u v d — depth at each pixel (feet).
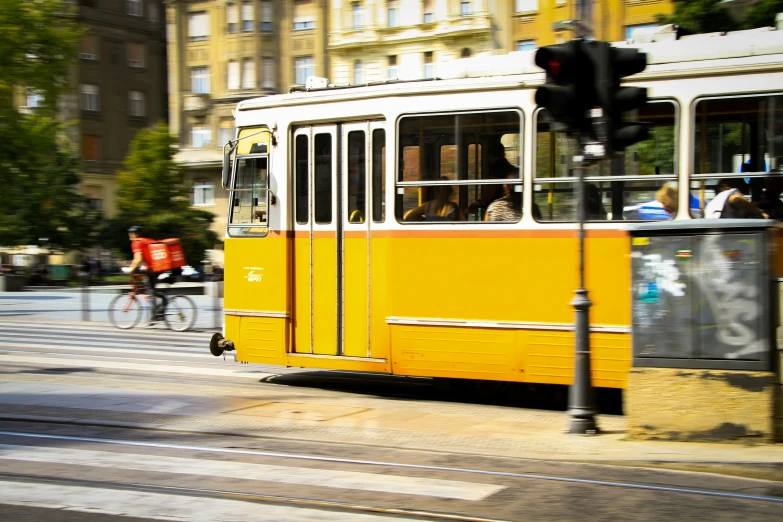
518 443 25.55
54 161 156.76
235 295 37.58
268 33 166.40
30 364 43.21
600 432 27.09
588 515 18.47
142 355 47.52
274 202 36.40
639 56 24.62
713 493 20.06
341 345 34.68
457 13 140.05
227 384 37.60
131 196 146.72
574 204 30.37
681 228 25.13
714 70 29.04
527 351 30.96
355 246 34.35
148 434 26.76
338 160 34.83
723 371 24.77
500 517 18.33
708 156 29.04
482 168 31.89
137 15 213.46
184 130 176.35
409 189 33.19
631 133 24.44
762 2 58.23
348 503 19.27
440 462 23.24
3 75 95.55
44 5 98.22
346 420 29.09
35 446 25.03
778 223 27.35
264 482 21.04
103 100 206.59
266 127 36.70
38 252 185.88
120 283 154.10
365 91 34.06
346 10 155.22
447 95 32.48
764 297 24.47
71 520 18.01
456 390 35.01
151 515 18.34
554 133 30.63
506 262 31.35
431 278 32.65
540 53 24.89
